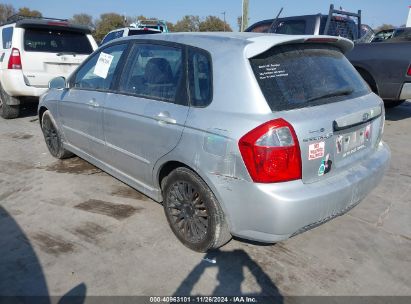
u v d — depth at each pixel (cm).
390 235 318
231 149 237
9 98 702
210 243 276
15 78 659
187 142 266
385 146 328
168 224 334
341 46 314
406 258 288
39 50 679
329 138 246
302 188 236
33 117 774
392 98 655
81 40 738
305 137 233
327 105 255
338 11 741
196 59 277
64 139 466
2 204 373
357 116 264
